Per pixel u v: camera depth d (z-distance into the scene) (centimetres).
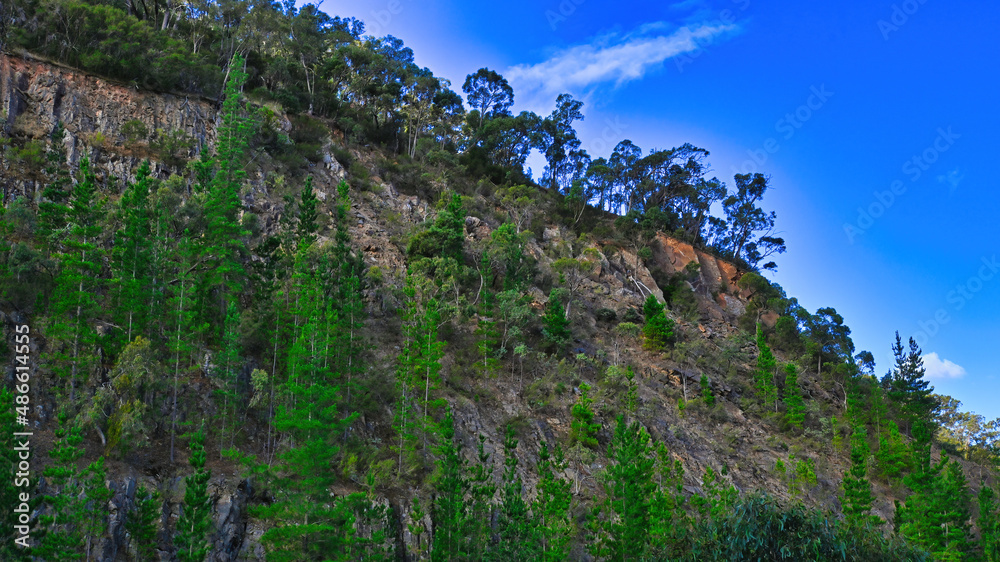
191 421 4500
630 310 8775
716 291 11100
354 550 4053
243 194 6881
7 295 4528
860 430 7750
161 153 6750
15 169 5794
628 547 4522
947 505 6194
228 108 7075
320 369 4706
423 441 5231
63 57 7169
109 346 4528
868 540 3781
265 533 3828
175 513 3875
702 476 6316
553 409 6391
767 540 3672
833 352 10119
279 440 4762
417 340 5644
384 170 9256
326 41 11431
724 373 8381
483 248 8112
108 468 3856
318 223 7150
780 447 7312
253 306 5547
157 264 5094
